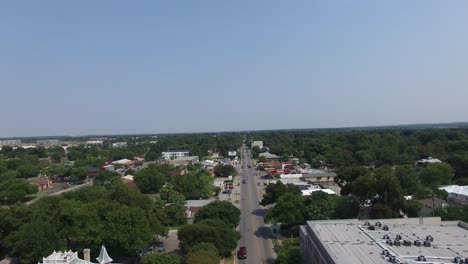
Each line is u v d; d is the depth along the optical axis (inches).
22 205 3796.8
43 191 7209.6
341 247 2150.6
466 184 5684.1
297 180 6899.6
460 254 1991.9
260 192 6333.7
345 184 5027.1
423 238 2317.9
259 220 4493.1
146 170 6560.0
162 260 2593.5
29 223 3122.5
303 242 2844.5
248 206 5290.4
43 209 3673.7
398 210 3526.1
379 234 2429.9
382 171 3823.8
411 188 4404.5
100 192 4562.0
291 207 3786.9
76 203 3565.5
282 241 3604.8
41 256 2888.8
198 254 2632.9
